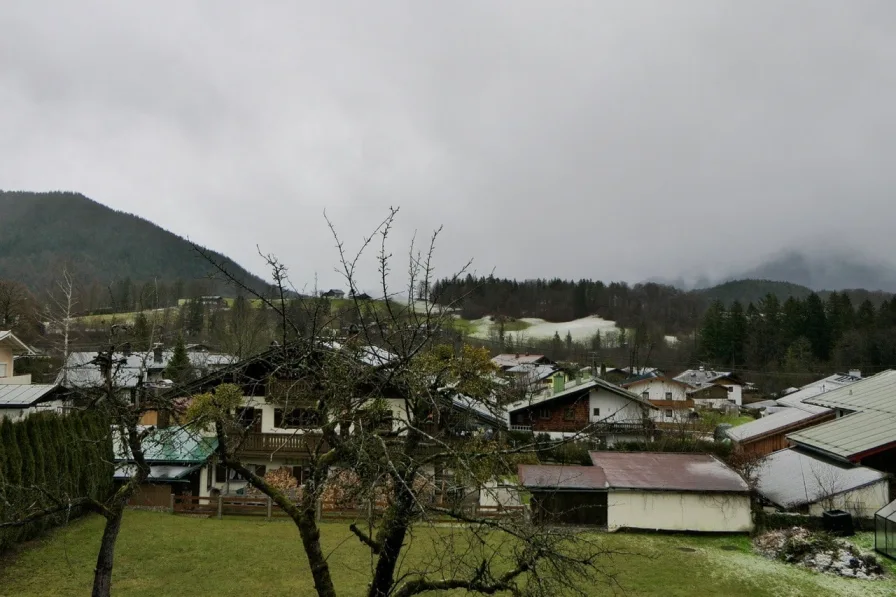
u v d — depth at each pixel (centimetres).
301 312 870
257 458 2528
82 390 1202
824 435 2761
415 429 768
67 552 1769
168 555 1828
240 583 1647
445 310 845
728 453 3534
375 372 831
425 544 1850
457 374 1032
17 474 1747
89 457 2167
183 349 3653
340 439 805
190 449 2398
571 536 788
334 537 2078
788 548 2073
